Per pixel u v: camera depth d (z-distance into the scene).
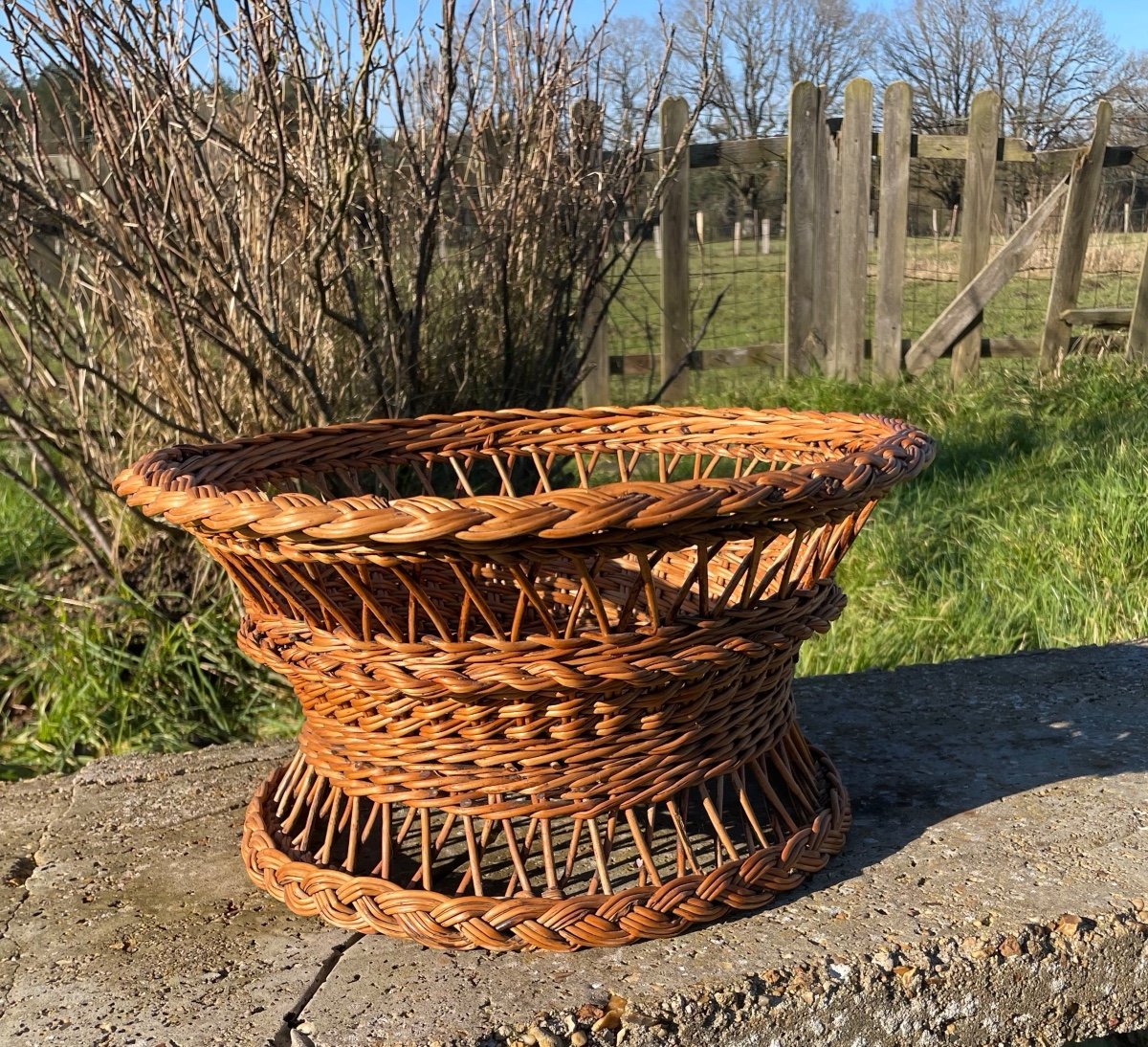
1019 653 2.21
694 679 1.18
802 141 4.53
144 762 1.91
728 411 1.70
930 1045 1.25
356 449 1.67
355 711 1.21
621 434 1.77
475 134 2.83
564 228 3.01
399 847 1.46
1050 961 1.27
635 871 1.39
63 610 2.60
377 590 1.58
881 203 4.70
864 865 1.42
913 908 1.31
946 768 1.71
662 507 0.99
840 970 1.20
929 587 2.81
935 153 4.71
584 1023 1.13
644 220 3.18
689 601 1.54
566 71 2.84
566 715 1.15
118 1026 1.16
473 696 1.13
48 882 1.49
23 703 2.54
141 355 2.52
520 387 3.07
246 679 2.49
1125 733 1.81
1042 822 1.52
